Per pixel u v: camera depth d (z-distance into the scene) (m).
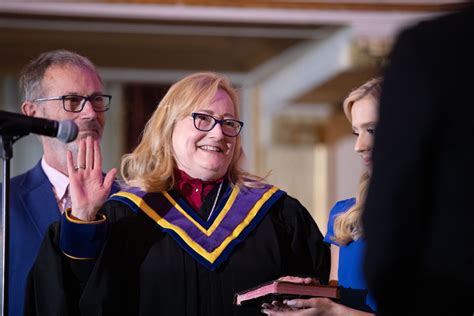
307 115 12.12
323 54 10.13
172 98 3.31
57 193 3.67
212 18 9.36
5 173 2.56
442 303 1.65
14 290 3.49
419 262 1.64
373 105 3.13
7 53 10.80
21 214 3.61
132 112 11.61
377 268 1.63
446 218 1.61
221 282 3.11
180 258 3.12
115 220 3.21
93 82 3.62
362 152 3.17
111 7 9.20
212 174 3.28
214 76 3.34
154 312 3.06
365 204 1.67
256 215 3.29
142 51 11.20
